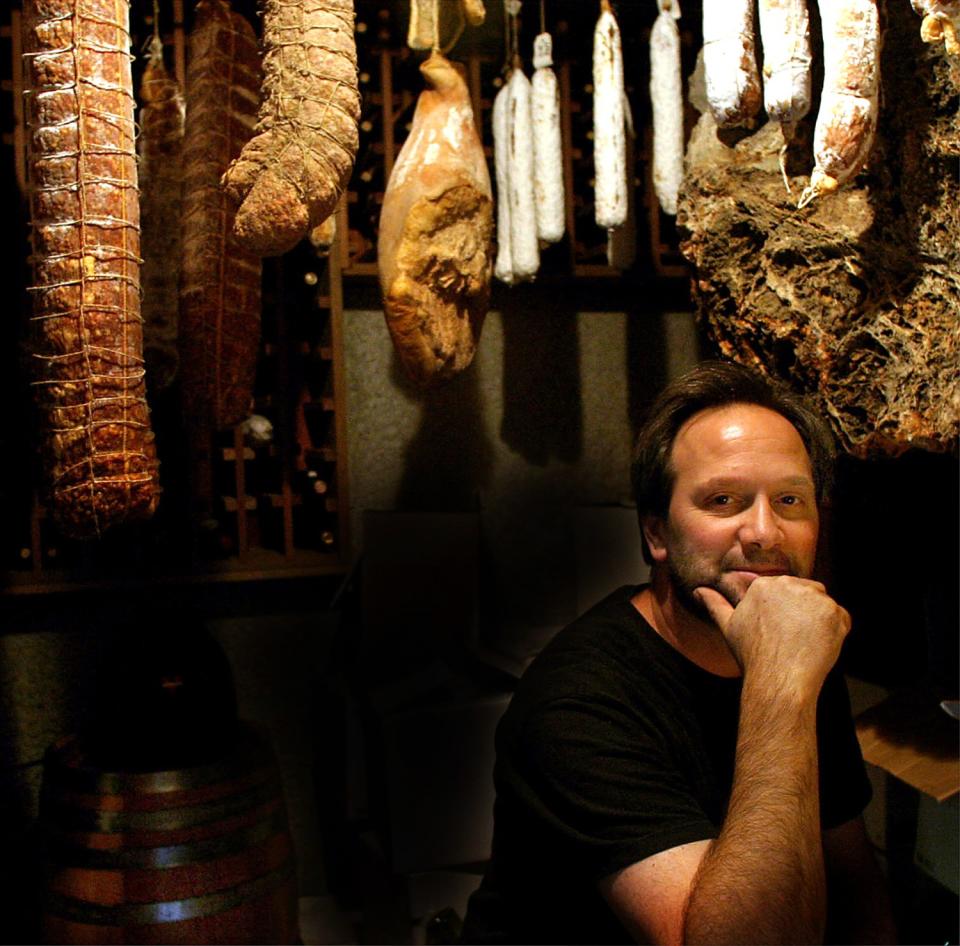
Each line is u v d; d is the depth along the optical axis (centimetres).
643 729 135
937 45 163
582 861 127
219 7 189
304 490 268
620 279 271
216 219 181
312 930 247
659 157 209
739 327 184
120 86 147
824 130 140
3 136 230
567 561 279
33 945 242
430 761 219
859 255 169
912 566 211
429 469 274
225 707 214
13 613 246
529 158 217
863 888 157
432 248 197
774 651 124
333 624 270
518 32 254
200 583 254
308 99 143
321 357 251
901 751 177
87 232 144
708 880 112
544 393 282
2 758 244
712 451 134
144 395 152
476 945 146
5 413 238
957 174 164
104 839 195
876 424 169
